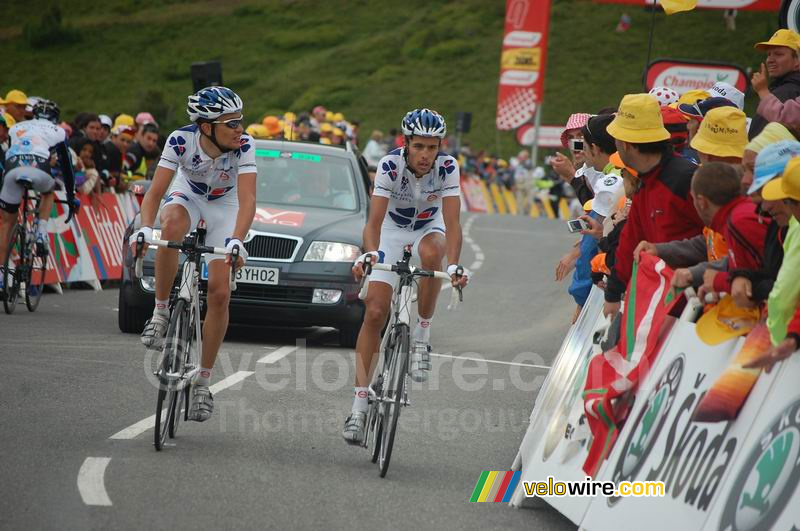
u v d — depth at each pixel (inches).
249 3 7539.4
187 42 6894.7
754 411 328.5
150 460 473.1
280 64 6550.2
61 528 373.7
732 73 1009.5
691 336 378.9
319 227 821.9
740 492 319.0
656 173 448.1
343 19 7155.5
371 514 418.6
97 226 1214.3
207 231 581.3
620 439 402.3
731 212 387.9
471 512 433.7
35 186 903.1
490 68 6087.6
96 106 6003.9
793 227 335.0
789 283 325.4
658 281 415.8
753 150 374.3
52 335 796.0
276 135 1396.4
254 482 451.2
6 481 426.9
